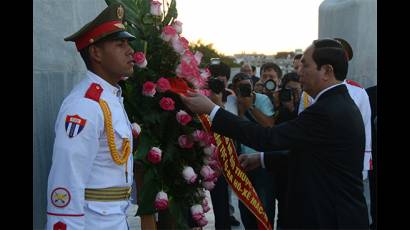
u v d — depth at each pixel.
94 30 2.52
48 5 2.86
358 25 5.76
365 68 5.68
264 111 5.22
